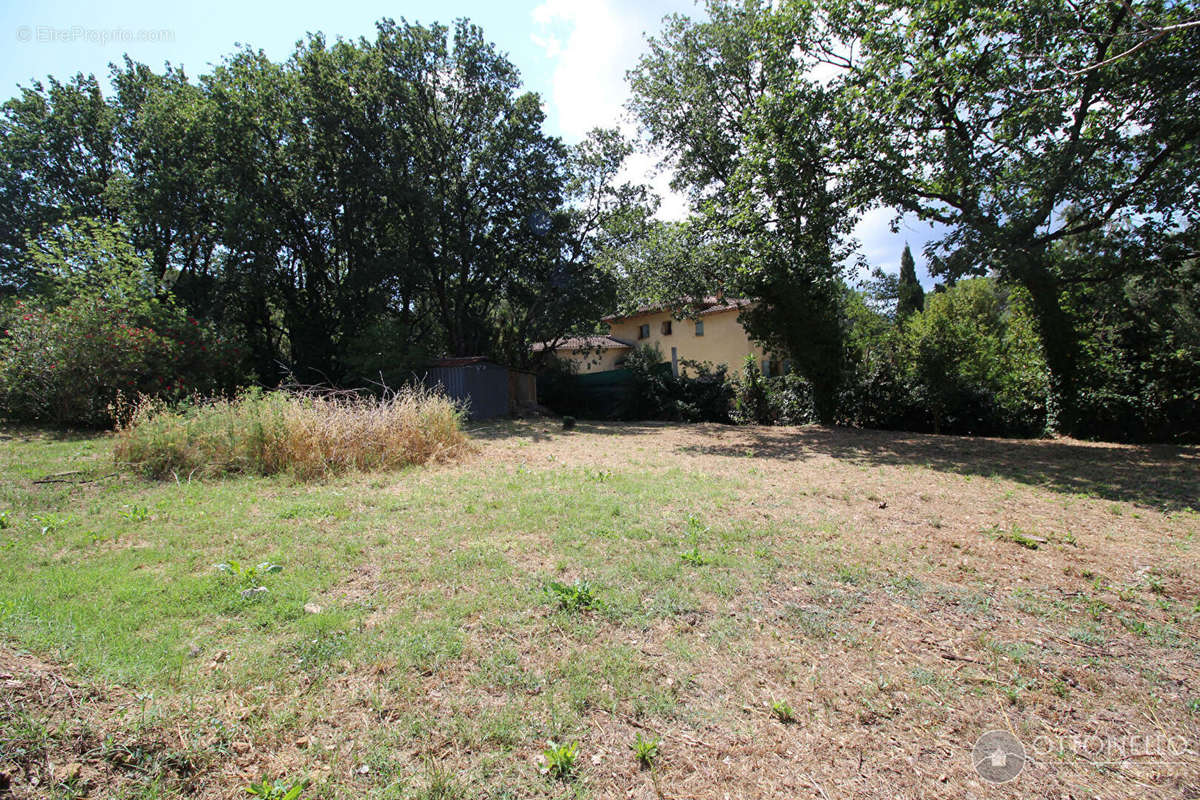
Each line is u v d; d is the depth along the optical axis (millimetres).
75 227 16453
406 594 3648
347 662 2787
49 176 21641
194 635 3012
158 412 8758
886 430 14781
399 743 2246
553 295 22828
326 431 8133
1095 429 11969
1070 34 9539
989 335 15438
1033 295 12102
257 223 17734
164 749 2080
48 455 8648
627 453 10484
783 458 9805
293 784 1990
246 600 3432
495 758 2180
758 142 12117
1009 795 2068
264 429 7871
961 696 2658
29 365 11867
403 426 9031
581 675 2725
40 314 12609
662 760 2203
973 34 9844
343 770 2088
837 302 15547
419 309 25047
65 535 4809
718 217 13953
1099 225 10930
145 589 3574
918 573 4148
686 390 19656
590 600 3490
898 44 10438
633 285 17406
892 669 2869
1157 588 3871
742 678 2764
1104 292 11867
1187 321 11695
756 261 13305
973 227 10266
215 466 7453
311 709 2422
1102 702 2625
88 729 2078
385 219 20781
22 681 2240
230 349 15344
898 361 14945
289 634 3062
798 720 2465
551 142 22516
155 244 19938
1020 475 7992
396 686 2602
